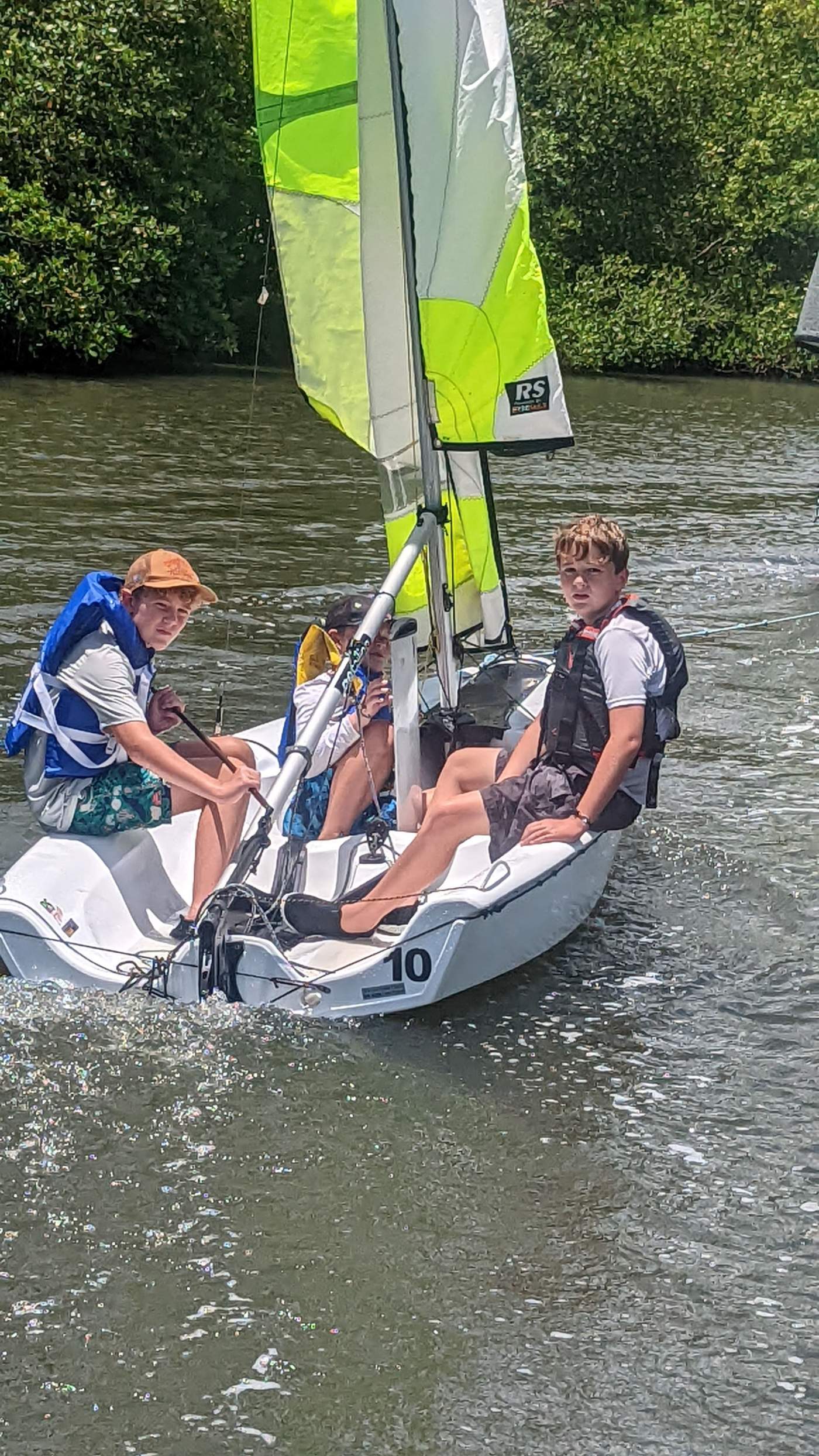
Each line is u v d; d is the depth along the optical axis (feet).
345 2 14.74
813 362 88.43
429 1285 9.69
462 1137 11.24
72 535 30.89
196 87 72.64
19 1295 9.43
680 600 28.07
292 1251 9.93
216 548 30.76
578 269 87.76
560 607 27.09
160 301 70.90
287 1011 12.68
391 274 14.52
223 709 20.72
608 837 14.26
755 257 90.79
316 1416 8.63
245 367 74.33
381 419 15.08
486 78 14.08
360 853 14.62
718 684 22.71
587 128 86.79
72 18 66.59
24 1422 8.49
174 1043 12.15
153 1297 9.48
